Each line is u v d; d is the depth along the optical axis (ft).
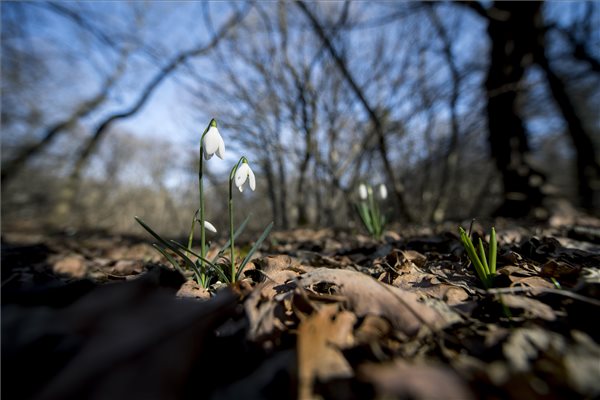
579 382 2.25
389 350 2.88
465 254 6.81
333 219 28.19
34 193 58.23
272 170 28.84
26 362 2.46
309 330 2.90
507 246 7.21
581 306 3.39
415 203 35.78
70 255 11.86
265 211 38.75
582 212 24.04
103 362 2.31
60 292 3.90
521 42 25.29
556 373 2.35
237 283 4.40
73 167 45.27
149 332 2.64
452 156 29.91
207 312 2.99
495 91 24.63
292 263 6.34
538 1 25.00
